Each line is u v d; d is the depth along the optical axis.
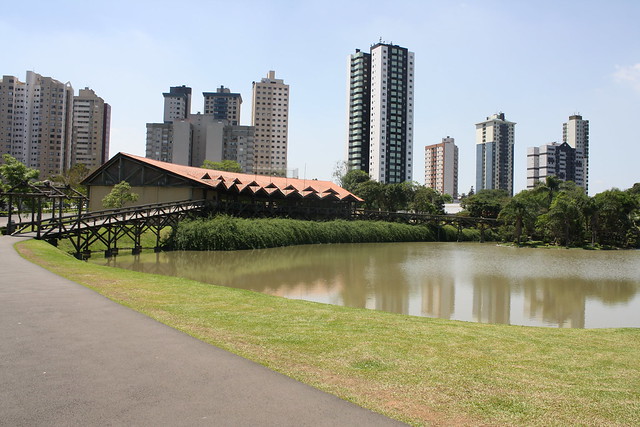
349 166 134.12
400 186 106.81
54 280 15.63
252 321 12.37
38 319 10.38
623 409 7.41
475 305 25.48
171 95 199.88
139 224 43.16
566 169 196.75
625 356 11.60
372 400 6.84
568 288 32.12
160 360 7.94
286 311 14.55
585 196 83.25
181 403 6.21
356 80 162.12
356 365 8.85
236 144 161.75
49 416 5.71
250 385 7.00
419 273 38.22
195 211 52.28
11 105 133.12
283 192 71.56
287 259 44.69
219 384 6.97
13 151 133.75
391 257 50.88
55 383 6.75
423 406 6.82
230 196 67.94
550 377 9.13
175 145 151.00
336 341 10.76
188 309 13.23
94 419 5.66
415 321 14.93
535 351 11.54
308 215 73.56
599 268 45.44
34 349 8.27
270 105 186.50
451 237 90.75
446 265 44.91
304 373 7.88
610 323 21.73
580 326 21.03
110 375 7.14
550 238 83.94
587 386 8.63
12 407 5.93
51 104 137.25
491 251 65.62
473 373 8.94
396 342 11.22
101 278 17.94
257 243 52.38
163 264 37.53
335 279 33.38
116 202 51.91
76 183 83.75
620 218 82.00
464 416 6.56
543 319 22.45
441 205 126.81
